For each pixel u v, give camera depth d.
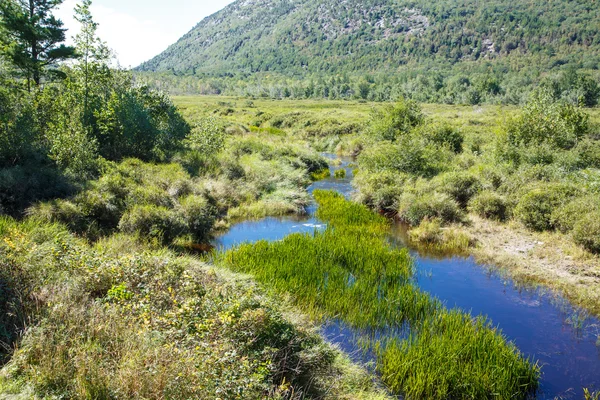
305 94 138.00
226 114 63.25
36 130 15.19
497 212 15.14
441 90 113.25
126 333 5.12
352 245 11.77
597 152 19.69
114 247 10.05
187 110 61.22
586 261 10.98
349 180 24.66
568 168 17.80
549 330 8.01
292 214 16.83
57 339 4.88
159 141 21.47
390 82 150.12
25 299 5.75
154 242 11.26
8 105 15.20
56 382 4.30
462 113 61.47
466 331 7.37
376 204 17.69
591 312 8.73
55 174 13.09
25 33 20.03
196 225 12.89
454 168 20.61
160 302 6.23
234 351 4.74
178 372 4.39
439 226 14.15
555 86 86.81
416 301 8.59
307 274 9.60
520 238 13.08
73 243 8.89
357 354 6.99
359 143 35.72
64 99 17.92
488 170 18.05
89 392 4.20
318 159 28.62
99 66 20.34
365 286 9.24
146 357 4.62
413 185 18.09
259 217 16.23
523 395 6.10
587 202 12.92
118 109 18.94
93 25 19.22
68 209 11.23
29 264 6.36
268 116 57.72
